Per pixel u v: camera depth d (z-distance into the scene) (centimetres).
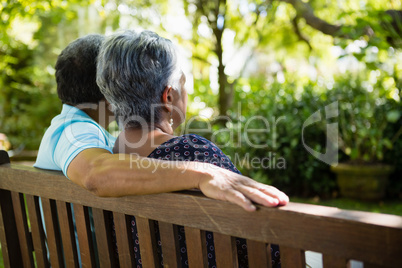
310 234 67
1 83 695
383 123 377
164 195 85
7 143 576
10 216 130
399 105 373
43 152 119
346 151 384
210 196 79
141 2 477
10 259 130
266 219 72
